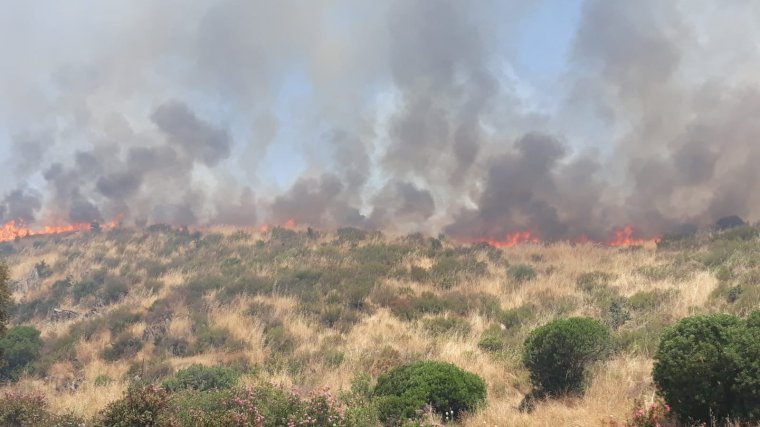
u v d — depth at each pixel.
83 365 18.00
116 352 18.94
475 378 9.87
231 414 8.10
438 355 14.54
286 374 13.54
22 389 15.59
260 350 17.08
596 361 10.16
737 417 6.44
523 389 10.98
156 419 8.38
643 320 14.63
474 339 16.30
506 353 13.91
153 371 16.20
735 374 6.54
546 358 9.92
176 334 19.92
